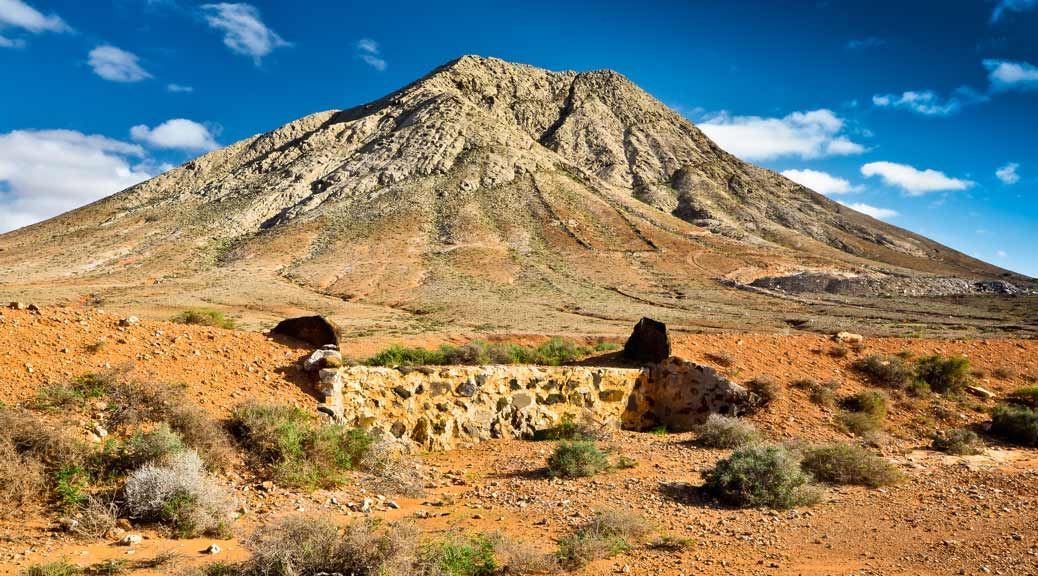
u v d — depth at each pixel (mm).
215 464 8281
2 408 7375
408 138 159375
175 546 6293
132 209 148250
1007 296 81812
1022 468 11797
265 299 65125
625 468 11227
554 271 92250
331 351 11977
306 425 9781
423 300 67688
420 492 9414
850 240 155500
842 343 18922
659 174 194500
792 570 6578
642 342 16609
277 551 5430
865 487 10375
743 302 73188
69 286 75438
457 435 12727
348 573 5410
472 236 108062
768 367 16984
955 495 9797
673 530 7945
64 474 6988
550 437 13555
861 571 6562
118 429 8203
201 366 10750
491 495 9422
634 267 97125
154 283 79062
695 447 12953
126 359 10062
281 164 162750
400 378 12547
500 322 51062
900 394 16516
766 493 9164
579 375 14727
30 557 5664
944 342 20078
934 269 137625
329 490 8852
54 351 9570
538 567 6422
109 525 6445
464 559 6195
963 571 6562
